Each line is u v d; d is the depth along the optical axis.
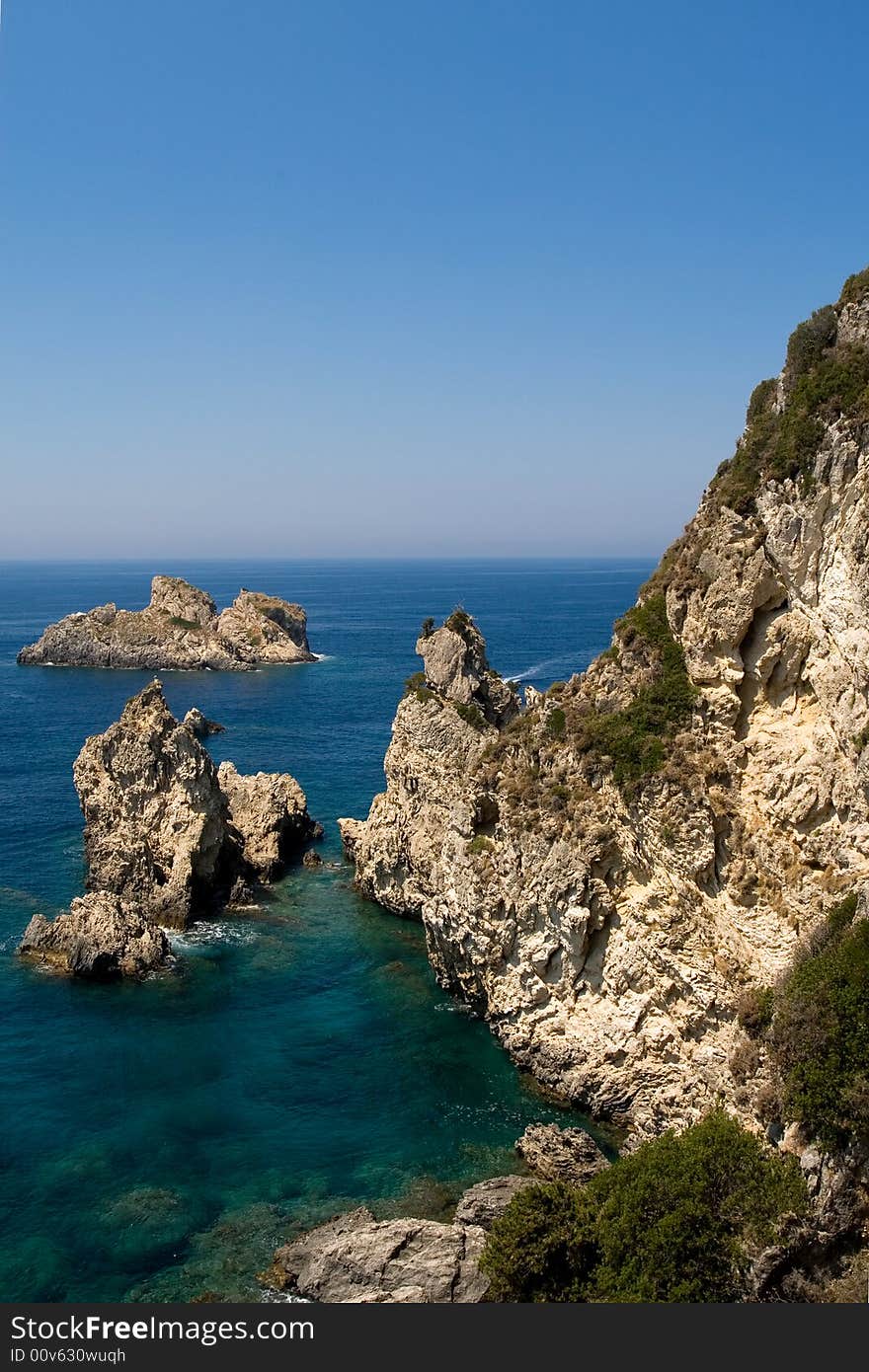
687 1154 30.72
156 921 65.88
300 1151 40.75
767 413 44.50
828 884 37.84
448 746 65.31
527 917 47.41
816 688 39.88
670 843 41.25
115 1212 36.53
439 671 69.19
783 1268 28.12
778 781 39.81
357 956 61.75
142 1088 45.66
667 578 46.69
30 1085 45.75
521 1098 45.28
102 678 188.88
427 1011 54.19
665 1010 42.22
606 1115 43.19
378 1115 43.59
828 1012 31.31
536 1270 28.33
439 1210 36.75
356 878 74.56
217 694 171.12
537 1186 31.12
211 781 72.06
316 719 146.75
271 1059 48.56
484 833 53.19
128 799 70.19
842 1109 29.48
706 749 42.03
